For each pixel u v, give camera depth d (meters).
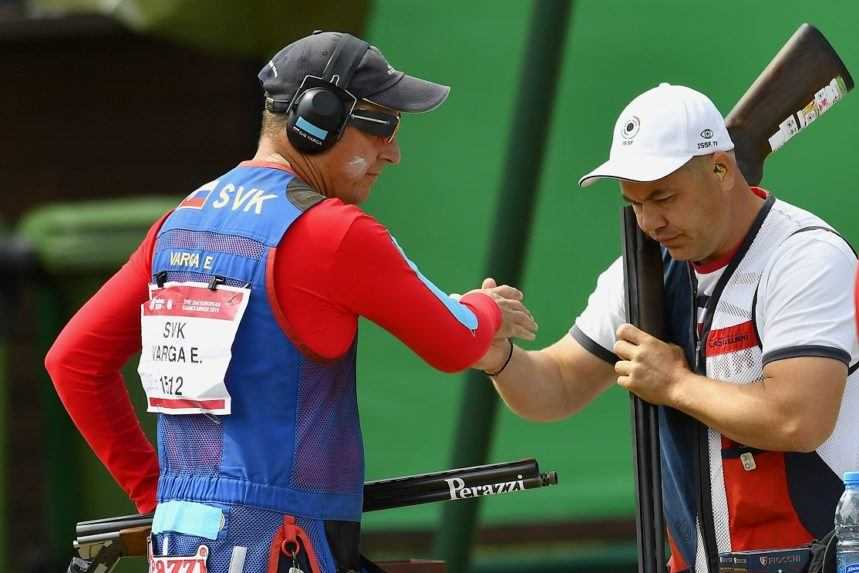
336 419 9.52
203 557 9.20
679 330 10.90
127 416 10.56
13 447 25.73
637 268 10.91
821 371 9.99
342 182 9.83
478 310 10.30
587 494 24.34
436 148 26.09
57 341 10.34
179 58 28.72
